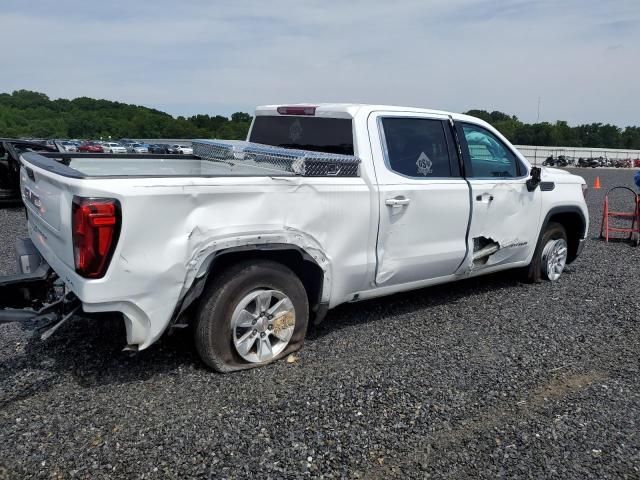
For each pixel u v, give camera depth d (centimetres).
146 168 480
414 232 464
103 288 313
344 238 414
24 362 382
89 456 277
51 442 287
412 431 312
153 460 275
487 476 276
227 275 360
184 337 427
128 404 328
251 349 381
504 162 559
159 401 332
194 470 269
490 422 326
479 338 459
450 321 499
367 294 454
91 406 324
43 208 375
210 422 311
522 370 399
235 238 353
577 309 546
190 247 335
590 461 292
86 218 304
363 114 448
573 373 398
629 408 349
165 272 328
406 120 473
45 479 259
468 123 523
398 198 445
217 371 369
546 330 485
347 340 443
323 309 423
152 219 321
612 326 501
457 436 310
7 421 306
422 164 475
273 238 370
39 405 324
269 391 350
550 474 280
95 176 314
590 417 336
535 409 344
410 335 460
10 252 729
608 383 384
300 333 405
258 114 546
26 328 443
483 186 518
